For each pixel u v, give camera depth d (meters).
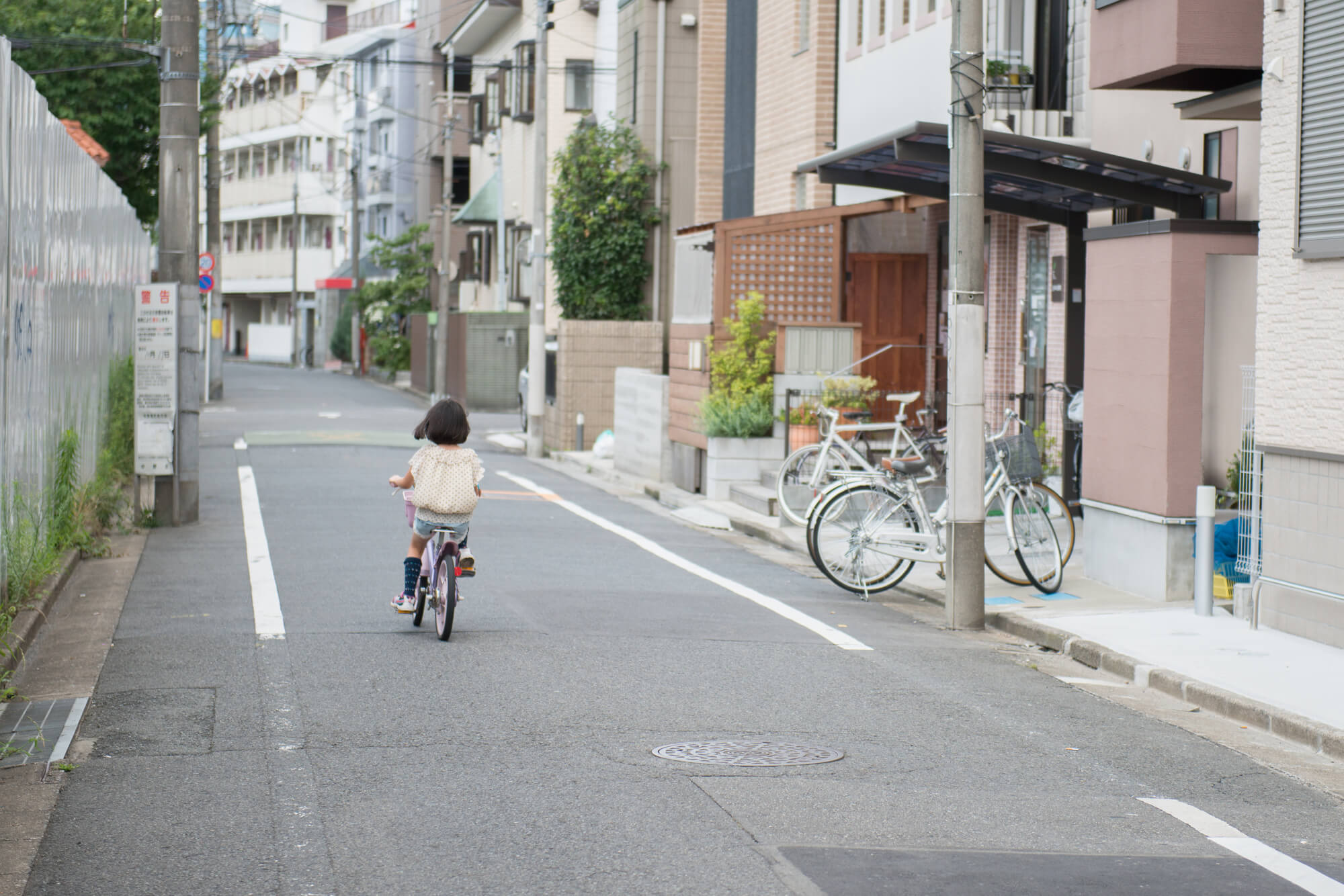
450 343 49.59
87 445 15.89
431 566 10.70
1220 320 12.64
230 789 6.82
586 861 5.89
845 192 23.16
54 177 12.97
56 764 7.15
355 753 7.45
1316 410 10.67
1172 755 8.03
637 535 17.45
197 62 17.19
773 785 7.08
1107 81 13.45
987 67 17.14
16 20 29.36
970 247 11.95
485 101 56.22
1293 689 9.29
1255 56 12.34
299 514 18.00
